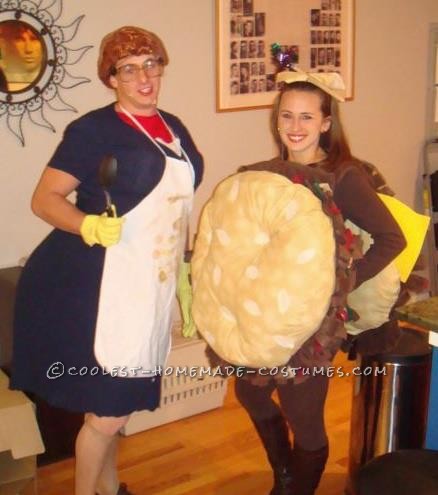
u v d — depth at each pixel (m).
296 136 1.91
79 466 2.12
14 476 2.24
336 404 3.01
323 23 3.35
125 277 1.96
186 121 3.04
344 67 3.49
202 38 3.00
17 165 2.66
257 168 1.80
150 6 2.83
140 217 1.94
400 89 3.80
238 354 1.78
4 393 2.19
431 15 3.83
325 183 1.76
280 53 2.04
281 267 1.66
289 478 2.21
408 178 3.98
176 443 2.75
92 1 2.69
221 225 1.78
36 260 2.07
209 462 2.62
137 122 1.96
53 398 2.04
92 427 2.07
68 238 2.00
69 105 2.72
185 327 2.19
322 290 1.66
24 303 2.07
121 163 1.92
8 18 2.52
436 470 1.60
